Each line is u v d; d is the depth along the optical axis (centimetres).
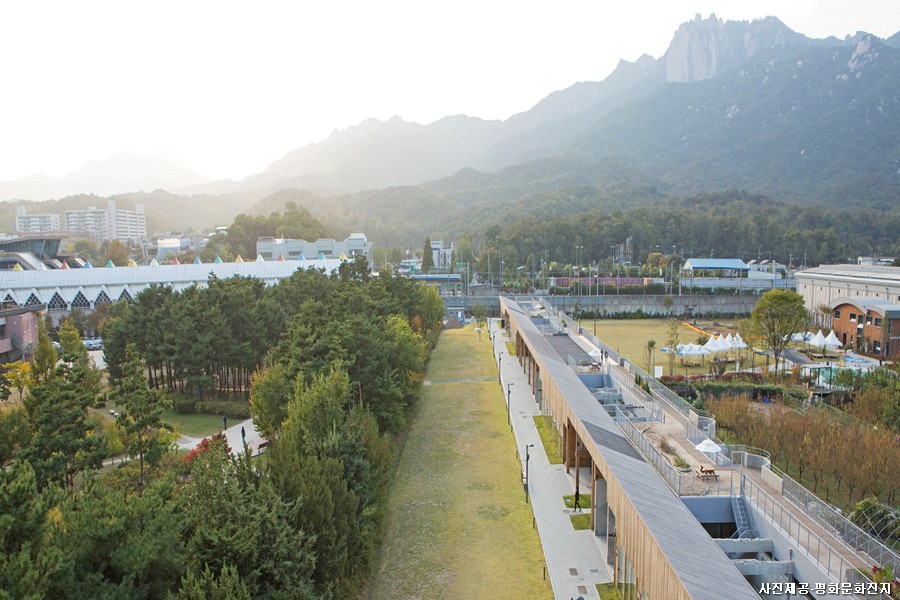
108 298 16712
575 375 6912
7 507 2536
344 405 5916
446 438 7069
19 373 7456
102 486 3139
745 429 6469
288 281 11631
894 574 3155
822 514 3688
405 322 9569
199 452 5709
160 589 2741
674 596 2597
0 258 18650
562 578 4025
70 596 2461
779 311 9688
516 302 15338
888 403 6681
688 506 3822
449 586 4009
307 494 3584
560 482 5662
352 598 3850
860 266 14188
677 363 10912
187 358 8269
